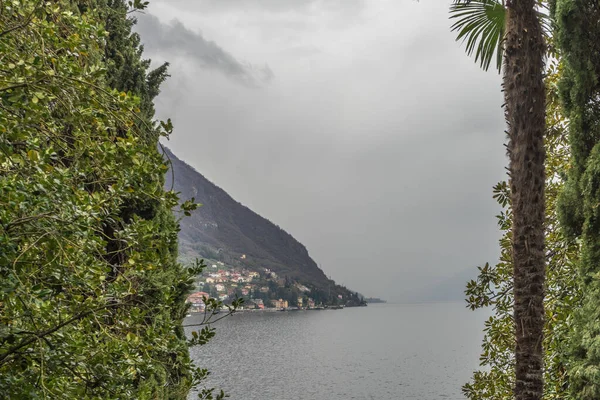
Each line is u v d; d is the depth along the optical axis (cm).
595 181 462
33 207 354
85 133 402
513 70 496
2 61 369
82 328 421
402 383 6184
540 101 490
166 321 476
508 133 501
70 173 379
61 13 397
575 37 481
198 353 9344
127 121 412
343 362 8344
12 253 341
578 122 485
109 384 422
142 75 931
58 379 399
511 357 757
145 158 427
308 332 15250
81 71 373
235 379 6309
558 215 500
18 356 389
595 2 480
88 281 398
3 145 345
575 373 448
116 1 909
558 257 720
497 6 607
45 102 377
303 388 5775
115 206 423
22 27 367
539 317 475
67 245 378
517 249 485
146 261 443
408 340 12900
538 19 500
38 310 369
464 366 7731
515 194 489
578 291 650
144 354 453
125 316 452
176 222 444
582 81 479
